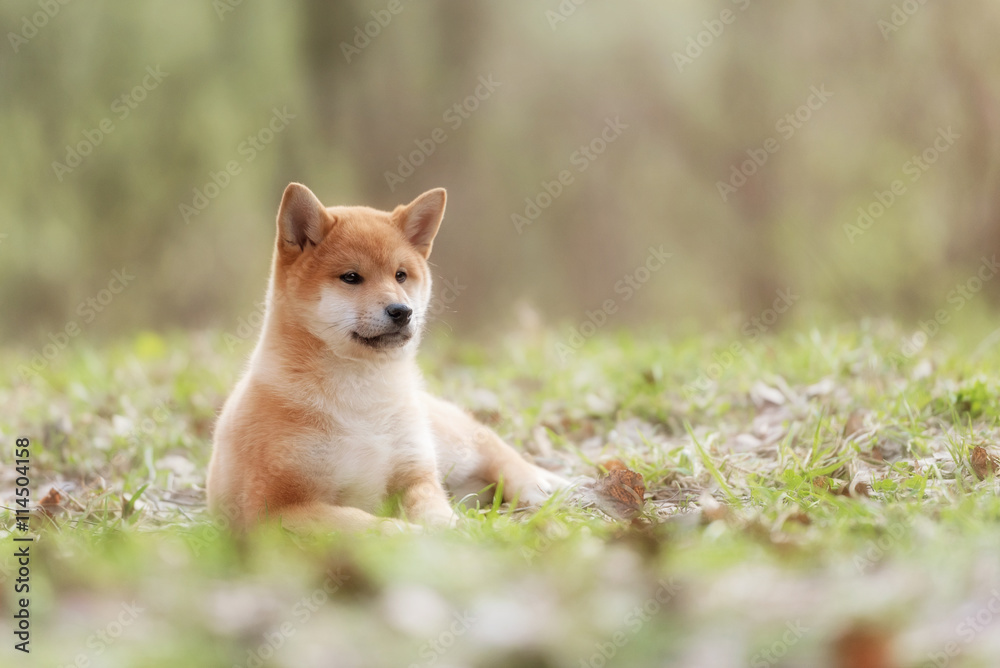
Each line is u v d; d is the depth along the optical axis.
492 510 7.41
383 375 8.19
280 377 7.98
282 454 7.71
